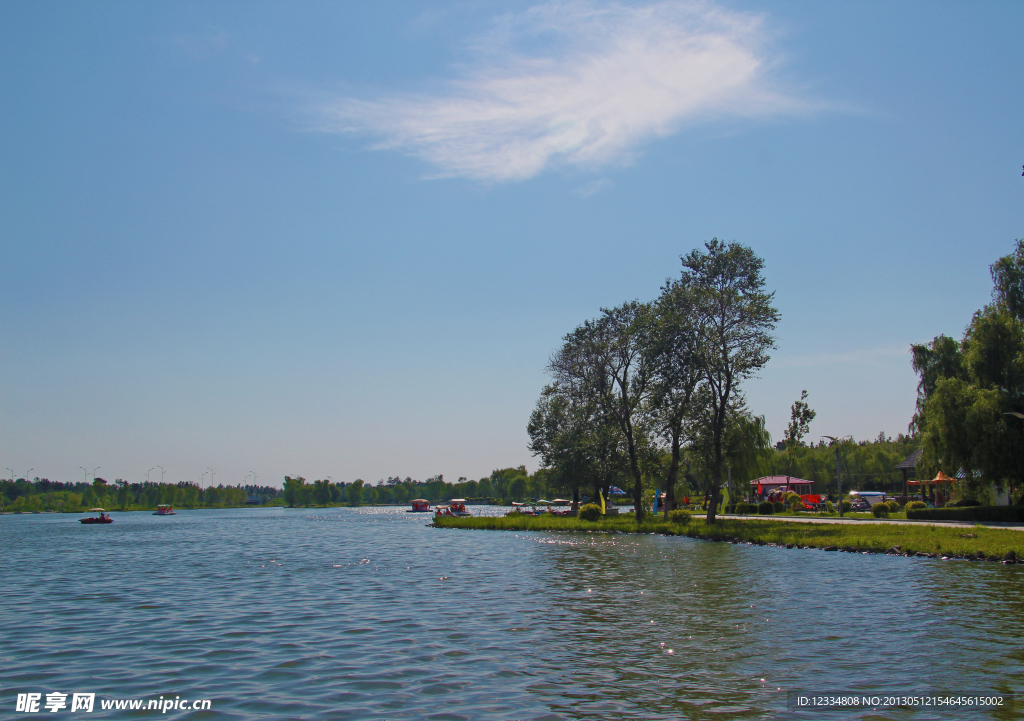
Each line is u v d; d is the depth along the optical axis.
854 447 140.00
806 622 18.56
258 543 56.41
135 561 40.84
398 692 12.62
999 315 52.06
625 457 73.69
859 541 36.84
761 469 81.38
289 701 12.13
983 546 31.89
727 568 30.77
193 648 16.25
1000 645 15.69
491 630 18.03
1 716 11.45
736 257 56.03
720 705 11.85
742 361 54.81
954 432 48.81
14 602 24.05
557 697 12.30
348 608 21.75
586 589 25.20
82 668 14.52
